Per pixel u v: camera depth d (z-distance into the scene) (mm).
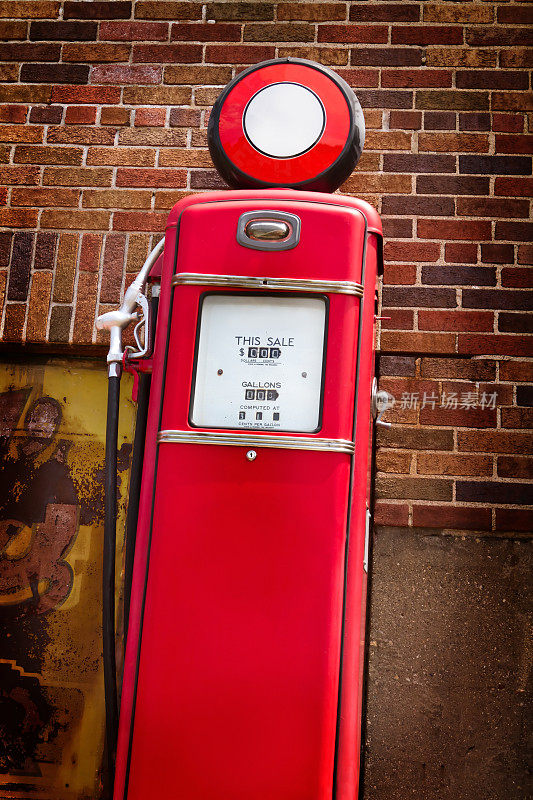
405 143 3000
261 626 2035
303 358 2154
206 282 2191
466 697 2600
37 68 3176
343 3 3133
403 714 2594
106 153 3088
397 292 2891
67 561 2904
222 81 3119
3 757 2775
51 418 3004
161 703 2025
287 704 1999
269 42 3129
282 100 2359
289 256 2184
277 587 2051
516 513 2729
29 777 2756
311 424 2121
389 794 2533
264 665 2020
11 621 2867
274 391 2146
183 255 2229
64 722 2793
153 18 3189
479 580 2695
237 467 2109
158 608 2070
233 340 2182
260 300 2193
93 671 2824
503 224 2930
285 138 2340
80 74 3160
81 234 3014
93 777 2744
